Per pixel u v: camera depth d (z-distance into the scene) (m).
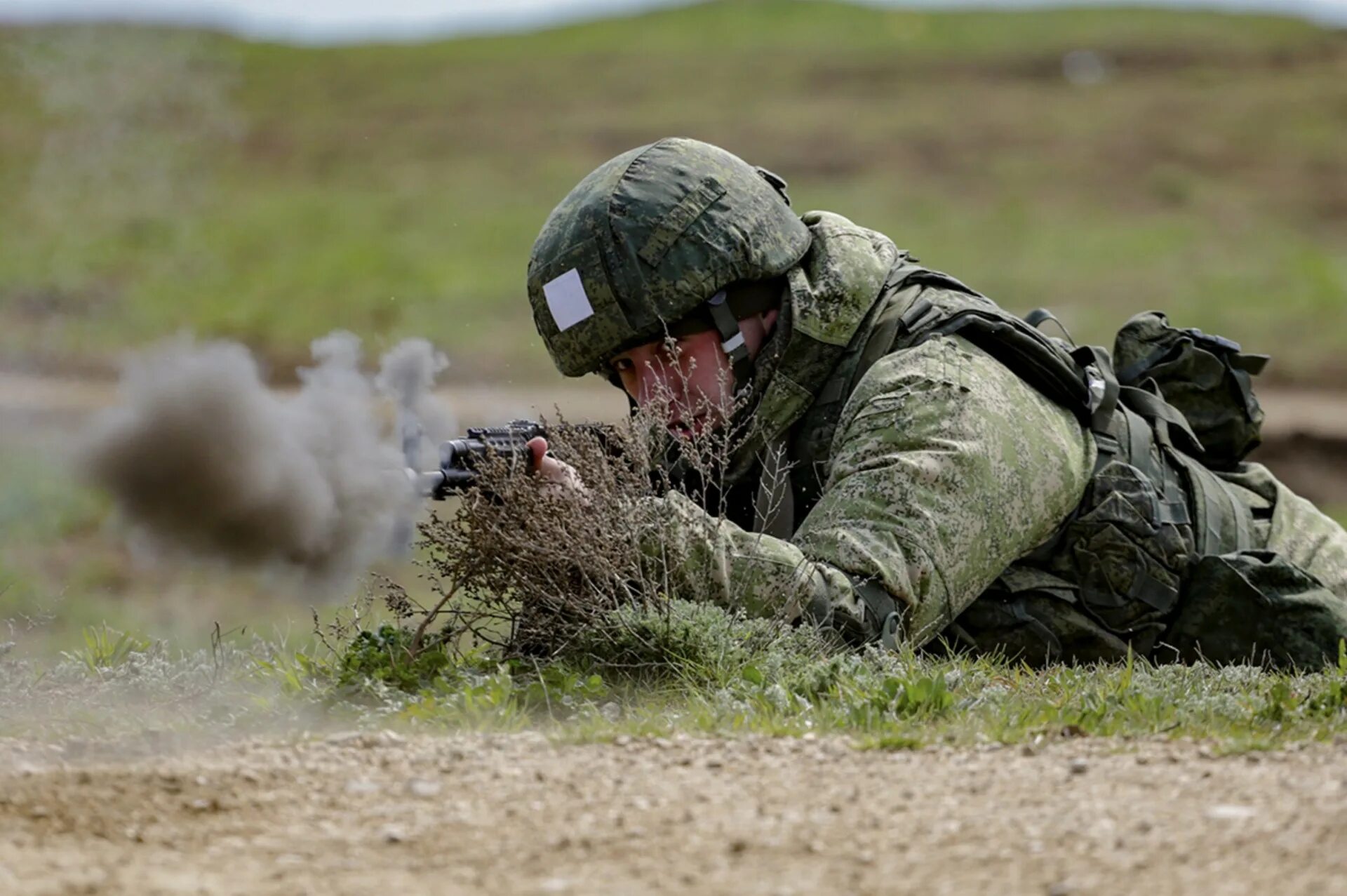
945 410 16.56
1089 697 14.58
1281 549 18.84
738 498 18.00
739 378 17.52
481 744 13.33
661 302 17.19
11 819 11.13
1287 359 85.19
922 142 144.88
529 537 16.05
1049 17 198.25
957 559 16.27
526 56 188.50
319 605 18.16
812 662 15.27
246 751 13.16
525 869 10.41
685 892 9.95
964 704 14.41
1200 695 14.79
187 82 162.50
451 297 100.88
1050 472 17.03
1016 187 132.25
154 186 136.38
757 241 17.41
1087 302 100.25
